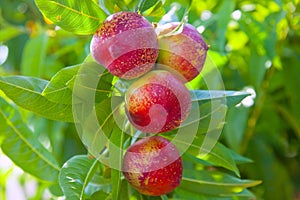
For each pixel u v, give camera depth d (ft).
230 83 4.00
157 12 2.41
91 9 2.31
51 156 2.97
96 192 2.62
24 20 4.47
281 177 4.41
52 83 2.25
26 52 3.71
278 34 3.79
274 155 4.59
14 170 3.57
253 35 3.57
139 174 2.34
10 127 2.89
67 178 2.36
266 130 4.39
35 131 3.71
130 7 2.42
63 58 4.14
